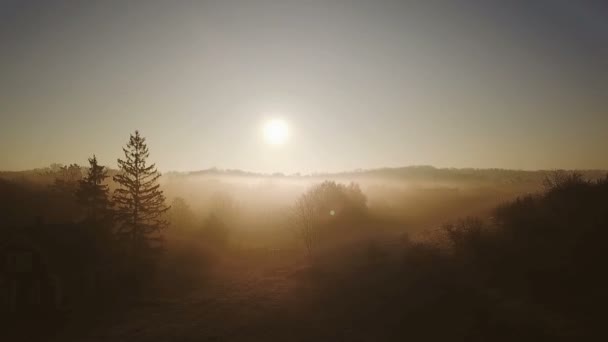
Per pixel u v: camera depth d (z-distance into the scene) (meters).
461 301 21.00
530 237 25.50
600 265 18.89
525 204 32.69
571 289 18.30
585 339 14.62
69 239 32.72
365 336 20.80
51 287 27.12
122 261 37.03
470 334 17.80
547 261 21.31
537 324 16.48
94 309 28.36
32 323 25.14
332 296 28.11
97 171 46.28
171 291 33.75
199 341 22.47
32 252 27.55
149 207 41.84
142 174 41.53
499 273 22.61
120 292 32.19
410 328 20.33
